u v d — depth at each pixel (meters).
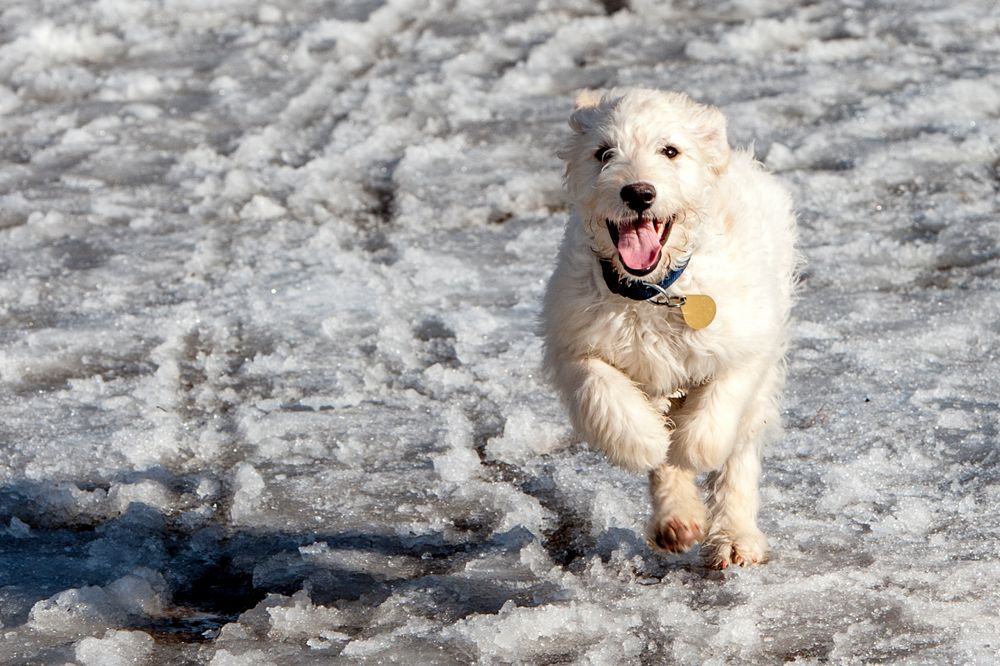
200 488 10.09
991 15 21.72
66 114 19.77
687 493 8.57
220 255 14.90
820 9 22.64
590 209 8.41
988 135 16.98
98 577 8.80
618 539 8.94
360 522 9.52
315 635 7.85
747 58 20.47
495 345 12.50
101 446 10.77
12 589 8.54
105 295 13.92
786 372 11.07
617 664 7.36
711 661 7.27
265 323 13.16
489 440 10.62
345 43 22.42
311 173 17.17
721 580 8.30
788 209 9.93
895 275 13.62
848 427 10.45
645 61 20.78
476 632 7.60
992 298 12.77
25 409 11.48
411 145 17.89
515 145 17.94
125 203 16.53
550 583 8.35
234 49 22.59
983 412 10.52
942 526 8.90
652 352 8.45
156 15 24.59
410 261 14.48
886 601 7.85
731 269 8.49
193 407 11.58
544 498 9.79
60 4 25.05
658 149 8.44
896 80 19.17
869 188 15.80
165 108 20.02
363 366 12.20
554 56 21.14
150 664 7.57
